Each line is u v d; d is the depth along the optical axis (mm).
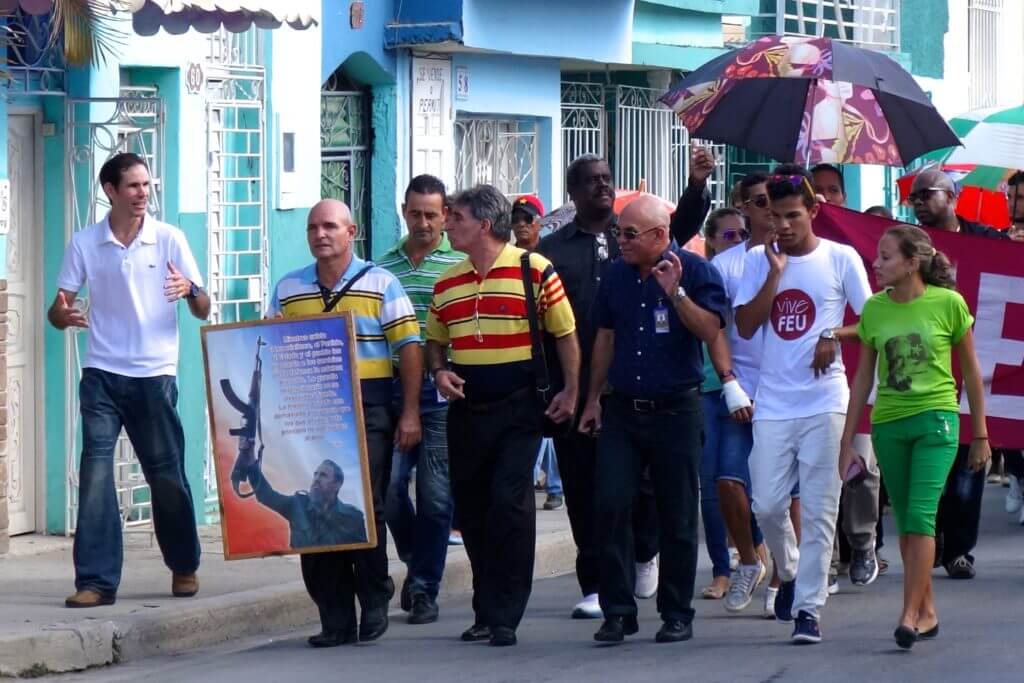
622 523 12766
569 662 12320
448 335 13086
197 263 17547
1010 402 15500
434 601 14180
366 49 20828
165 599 13977
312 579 13094
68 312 13680
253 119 18531
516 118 23906
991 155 20953
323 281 12992
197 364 17609
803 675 11781
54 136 16312
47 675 12492
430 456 14078
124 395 13797
